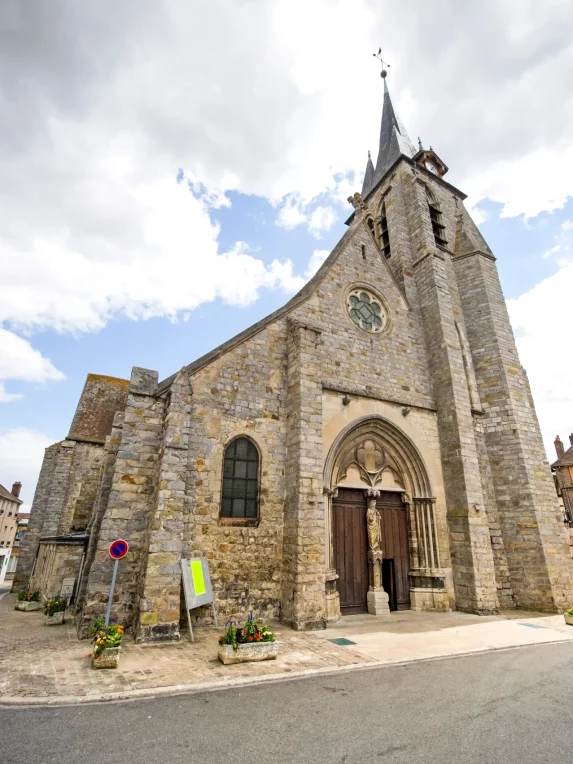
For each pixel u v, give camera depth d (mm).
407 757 4133
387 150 26984
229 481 11203
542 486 15102
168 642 8414
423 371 16375
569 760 4074
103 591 9172
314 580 10320
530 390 17266
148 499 10078
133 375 10992
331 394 13523
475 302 19000
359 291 16547
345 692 5984
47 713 5102
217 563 10289
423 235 19453
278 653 7875
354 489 13414
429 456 14602
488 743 4422
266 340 13180
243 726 4832
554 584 13406
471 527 13211
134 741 4426
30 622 12141
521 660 7773
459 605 12844
